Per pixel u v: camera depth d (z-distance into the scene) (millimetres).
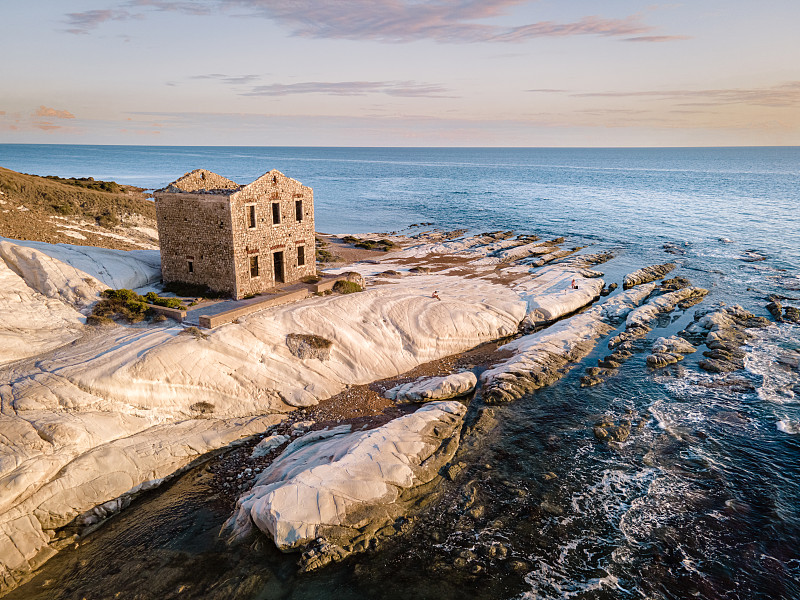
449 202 141750
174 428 30703
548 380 39250
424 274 64312
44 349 33031
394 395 36875
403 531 24094
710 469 28453
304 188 47688
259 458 29906
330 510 23828
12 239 43750
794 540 23391
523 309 52562
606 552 22938
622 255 78812
